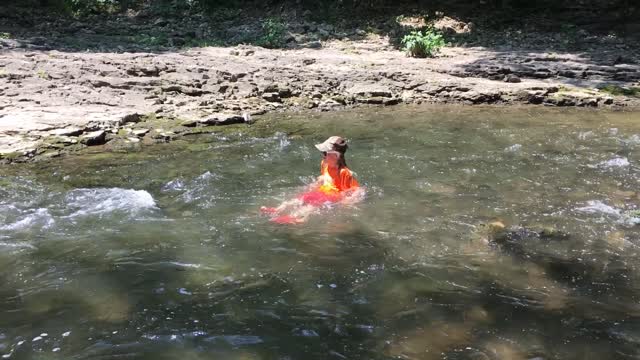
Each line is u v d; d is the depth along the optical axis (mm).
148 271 3980
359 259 4215
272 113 9656
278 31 16562
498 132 8461
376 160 6848
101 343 3117
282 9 20297
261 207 5262
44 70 10289
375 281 3879
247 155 7012
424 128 8711
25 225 4766
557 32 18719
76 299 3598
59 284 3785
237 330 3266
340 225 4855
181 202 5387
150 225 4809
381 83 11750
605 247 4465
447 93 11242
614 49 16422
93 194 5516
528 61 14336
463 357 3027
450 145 7633
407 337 3215
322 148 5543
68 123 7770
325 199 5355
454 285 3838
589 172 6453
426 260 4211
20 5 19016
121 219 4930
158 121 8516
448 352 3074
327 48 16016
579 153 7270
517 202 5469
